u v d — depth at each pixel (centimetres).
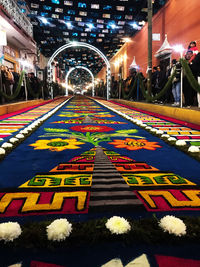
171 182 163
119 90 1355
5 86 791
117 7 1375
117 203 126
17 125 447
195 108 532
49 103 1282
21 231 99
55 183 159
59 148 265
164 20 1123
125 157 228
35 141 305
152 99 737
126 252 92
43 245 94
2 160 214
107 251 93
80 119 558
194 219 110
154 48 1240
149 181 164
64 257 89
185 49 895
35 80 1191
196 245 96
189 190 150
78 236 97
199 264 86
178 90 630
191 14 840
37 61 2069
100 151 251
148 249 94
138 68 1628
